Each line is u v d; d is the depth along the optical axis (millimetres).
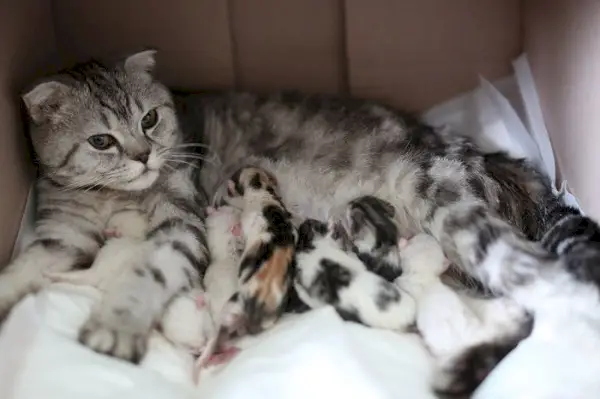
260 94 814
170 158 746
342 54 818
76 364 620
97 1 792
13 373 611
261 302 657
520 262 650
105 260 688
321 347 627
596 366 602
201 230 727
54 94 696
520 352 613
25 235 710
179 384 633
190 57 818
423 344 652
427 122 792
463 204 693
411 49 810
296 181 772
